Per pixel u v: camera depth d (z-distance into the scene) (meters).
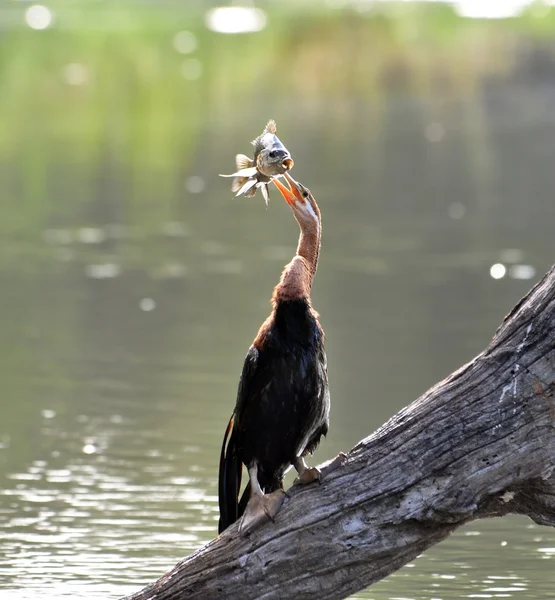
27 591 8.23
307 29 43.78
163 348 14.09
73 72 39.09
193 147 28.20
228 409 12.05
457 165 26.28
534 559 8.91
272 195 23.44
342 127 30.69
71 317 15.41
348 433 11.27
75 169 25.77
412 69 38.03
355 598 8.23
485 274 17.48
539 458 6.86
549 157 27.28
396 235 19.98
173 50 42.88
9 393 12.45
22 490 10.05
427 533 6.97
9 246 19.08
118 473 10.46
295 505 6.93
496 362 6.96
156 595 7.05
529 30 42.19
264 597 6.95
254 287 16.86
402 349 13.93
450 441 6.89
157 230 20.44
